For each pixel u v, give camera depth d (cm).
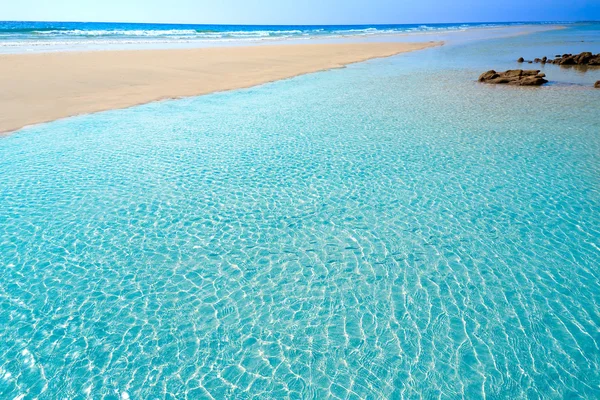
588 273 639
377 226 782
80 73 2120
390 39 5866
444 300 589
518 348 506
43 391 451
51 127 1348
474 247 711
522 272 645
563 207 835
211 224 793
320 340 522
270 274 649
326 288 617
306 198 894
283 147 1211
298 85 2177
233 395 448
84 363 486
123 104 1655
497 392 450
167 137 1292
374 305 582
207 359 495
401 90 2041
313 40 5469
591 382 459
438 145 1209
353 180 980
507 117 1484
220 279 638
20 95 1666
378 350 506
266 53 3419
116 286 620
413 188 934
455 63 3039
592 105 1627
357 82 2278
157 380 466
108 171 1030
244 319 557
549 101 1722
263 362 491
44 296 595
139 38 4809
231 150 1185
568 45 4306
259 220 806
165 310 572
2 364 481
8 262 670
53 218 806
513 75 2217
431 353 501
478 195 895
